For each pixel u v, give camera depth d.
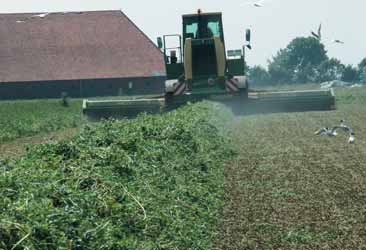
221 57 38.22
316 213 15.06
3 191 11.86
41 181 12.87
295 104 39.53
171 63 40.06
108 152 16.77
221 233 13.73
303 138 28.16
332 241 13.08
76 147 17.41
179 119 25.75
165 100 38.62
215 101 38.22
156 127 22.72
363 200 16.17
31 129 41.78
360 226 13.99
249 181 18.69
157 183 15.94
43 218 10.85
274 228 13.99
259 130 31.28
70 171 14.71
